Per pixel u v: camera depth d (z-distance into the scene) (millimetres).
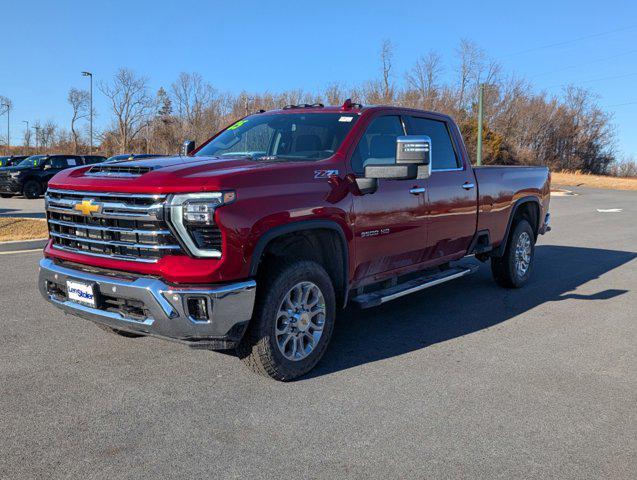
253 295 3586
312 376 4133
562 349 4824
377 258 4684
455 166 5805
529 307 6230
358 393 3834
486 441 3203
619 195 31641
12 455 2973
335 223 4145
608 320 5758
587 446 3170
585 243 11430
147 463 2918
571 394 3875
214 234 3459
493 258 6988
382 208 4609
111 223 3705
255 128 5098
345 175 4320
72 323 5293
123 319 3623
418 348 4805
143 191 3490
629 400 3791
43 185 22172
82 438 3164
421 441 3189
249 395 3771
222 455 3010
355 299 4539
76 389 3820
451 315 5871
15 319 5398
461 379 4113
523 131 73562
